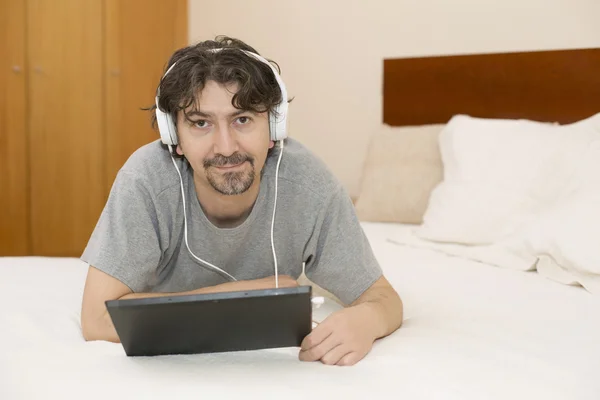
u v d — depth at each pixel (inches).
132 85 124.3
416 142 101.2
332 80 120.4
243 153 41.5
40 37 117.5
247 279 51.9
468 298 57.3
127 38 123.0
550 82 96.5
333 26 119.3
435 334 45.4
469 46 105.6
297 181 47.3
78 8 119.2
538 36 99.1
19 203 119.3
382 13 113.7
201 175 42.5
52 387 34.7
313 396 33.4
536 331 47.6
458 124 91.9
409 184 98.4
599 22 94.0
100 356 39.9
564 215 67.7
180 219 46.6
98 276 43.8
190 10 135.8
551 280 65.4
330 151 122.1
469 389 35.3
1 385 36.4
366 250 49.7
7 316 47.4
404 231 90.6
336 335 40.1
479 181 82.9
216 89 39.8
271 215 47.7
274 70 42.7
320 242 49.3
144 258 44.8
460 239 80.6
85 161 122.2
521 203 78.5
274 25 125.9
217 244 47.9
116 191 44.8
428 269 69.1
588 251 62.4
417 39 110.5
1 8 114.7
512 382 36.7
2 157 117.3
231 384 34.9
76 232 123.0
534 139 82.4
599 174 69.4
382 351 42.0
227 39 44.5
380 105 115.9
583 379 38.7
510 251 73.1
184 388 34.2
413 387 35.2
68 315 49.9
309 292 35.3
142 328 37.0
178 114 41.5
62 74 119.5
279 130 44.0
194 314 36.0
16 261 67.1
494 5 102.6
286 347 42.5
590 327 49.0
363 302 47.1
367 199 102.0
